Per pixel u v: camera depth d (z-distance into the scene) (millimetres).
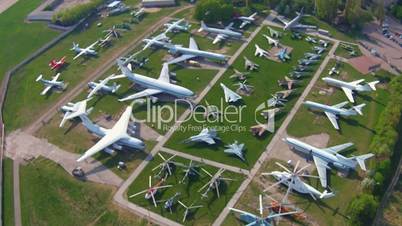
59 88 154500
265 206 109250
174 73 154875
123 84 152500
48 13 196625
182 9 194875
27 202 116812
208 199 111562
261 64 156750
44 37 184500
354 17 172000
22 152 132000
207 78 151875
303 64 155750
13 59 173250
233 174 117875
